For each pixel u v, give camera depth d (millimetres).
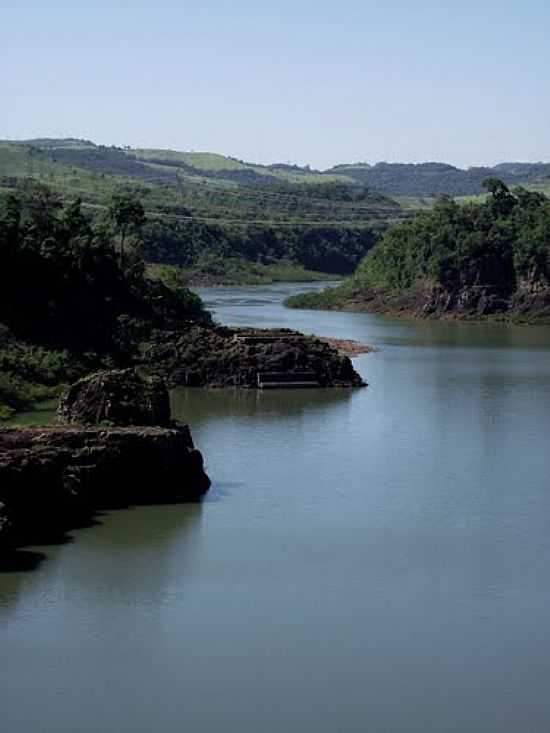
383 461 114750
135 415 105688
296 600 78875
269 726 64125
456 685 68312
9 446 96062
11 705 65625
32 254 167875
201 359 163750
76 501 95250
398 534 92312
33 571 83250
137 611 76812
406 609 77750
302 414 139625
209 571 83812
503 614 77188
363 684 68250
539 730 64188
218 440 123438
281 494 102562
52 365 150625
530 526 94750
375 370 179125
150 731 63531
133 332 168625
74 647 71875
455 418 136875
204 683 68125
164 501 99750
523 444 122750
